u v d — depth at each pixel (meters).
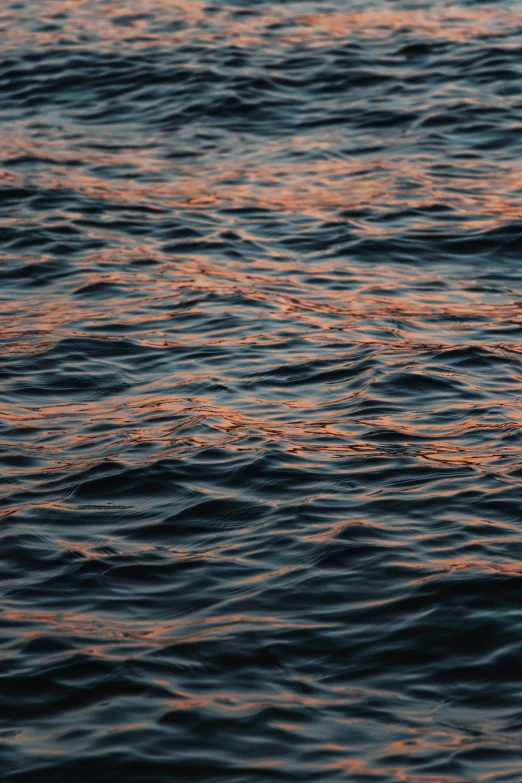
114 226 21.48
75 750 8.55
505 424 13.91
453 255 20.12
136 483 12.65
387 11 33.12
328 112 26.75
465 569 10.78
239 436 13.71
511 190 22.53
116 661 9.60
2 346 16.81
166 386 15.38
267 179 23.53
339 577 10.77
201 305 18.16
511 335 16.81
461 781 8.18
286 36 31.12
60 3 35.03
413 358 15.98
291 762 8.42
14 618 10.27
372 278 19.23
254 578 10.84
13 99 28.30
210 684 9.32
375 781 8.21
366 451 13.28
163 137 25.97
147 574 10.95
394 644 9.79
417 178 23.19
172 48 30.50
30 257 20.28
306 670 9.50
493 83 27.61
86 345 16.75
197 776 8.30
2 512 12.12
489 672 9.40
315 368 15.77
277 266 19.77
